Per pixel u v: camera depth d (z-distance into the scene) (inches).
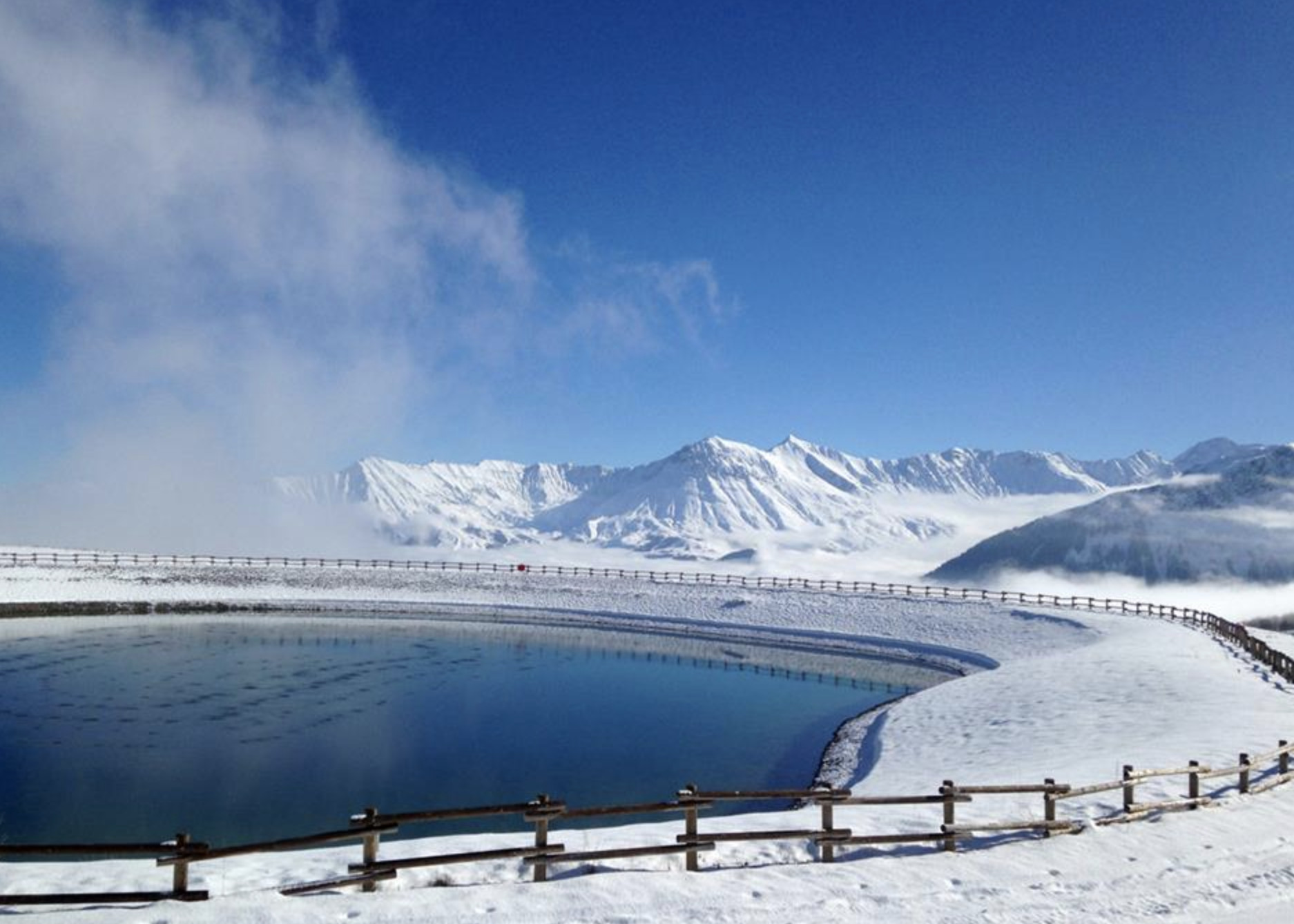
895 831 703.7
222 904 534.0
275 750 1489.9
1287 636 3046.3
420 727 1711.4
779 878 593.6
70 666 2314.2
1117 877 613.9
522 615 3927.2
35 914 521.7
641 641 3329.2
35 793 1224.8
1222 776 891.4
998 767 1181.1
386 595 4119.1
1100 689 1696.6
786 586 4466.0
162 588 3816.4
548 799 601.3
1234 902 578.2
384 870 567.5
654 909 542.0
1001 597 4060.0
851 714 1966.0
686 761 1502.2
